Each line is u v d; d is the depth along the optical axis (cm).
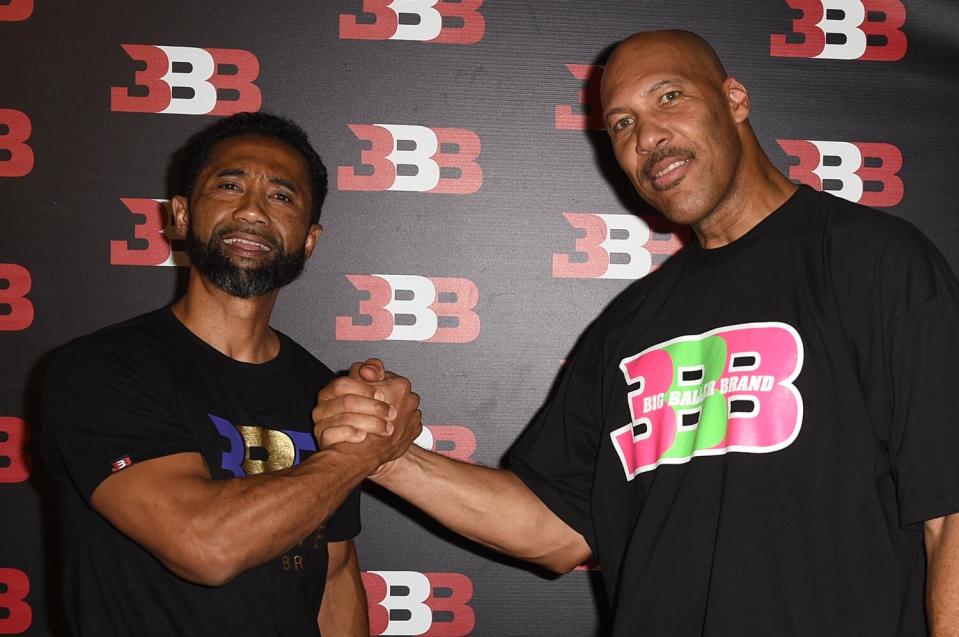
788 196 167
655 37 169
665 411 163
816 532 144
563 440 187
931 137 244
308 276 236
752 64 243
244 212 169
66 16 233
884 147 243
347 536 186
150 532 148
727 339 158
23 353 229
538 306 239
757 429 150
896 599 141
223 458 164
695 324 164
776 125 243
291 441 174
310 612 170
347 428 171
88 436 156
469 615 237
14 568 227
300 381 184
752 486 149
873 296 146
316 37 237
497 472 191
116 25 233
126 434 155
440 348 238
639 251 241
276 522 151
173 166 233
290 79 236
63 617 227
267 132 183
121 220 232
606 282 240
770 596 145
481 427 238
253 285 170
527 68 241
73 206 231
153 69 233
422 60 239
